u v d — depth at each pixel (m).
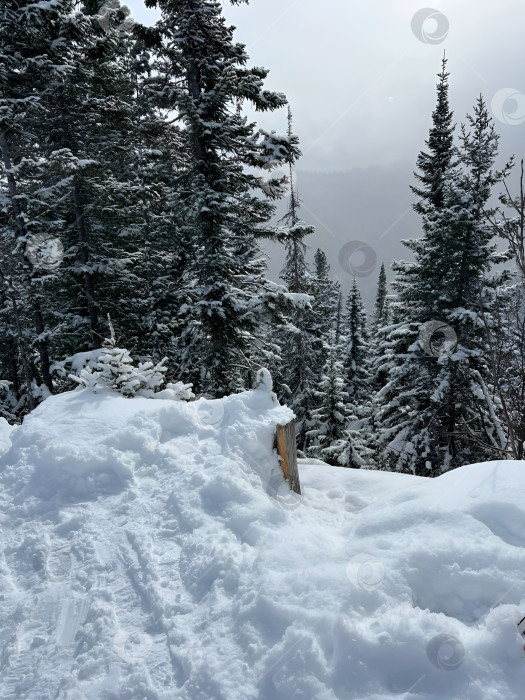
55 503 4.18
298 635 2.27
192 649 2.41
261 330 12.63
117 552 3.43
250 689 2.11
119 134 14.91
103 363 6.71
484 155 12.20
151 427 5.18
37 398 14.07
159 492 4.22
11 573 3.30
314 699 1.98
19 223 12.61
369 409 17.78
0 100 11.16
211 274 11.66
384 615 2.31
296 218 17.22
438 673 2.00
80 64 12.87
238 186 12.07
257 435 4.79
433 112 16.38
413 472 12.51
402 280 14.20
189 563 3.19
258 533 3.43
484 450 11.59
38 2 11.01
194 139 11.08
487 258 12.30
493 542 2.66
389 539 2.92
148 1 10.89
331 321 37.66
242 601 2.67
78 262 13.98
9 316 17.84
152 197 17.17
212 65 11.08
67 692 2.25
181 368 12.46
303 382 19.94
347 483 4.94
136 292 15.88
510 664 1.98
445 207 13.09
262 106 11.89
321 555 2.94
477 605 2.42
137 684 2.27
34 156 13.06
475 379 11.45
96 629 2.68
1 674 2.43
